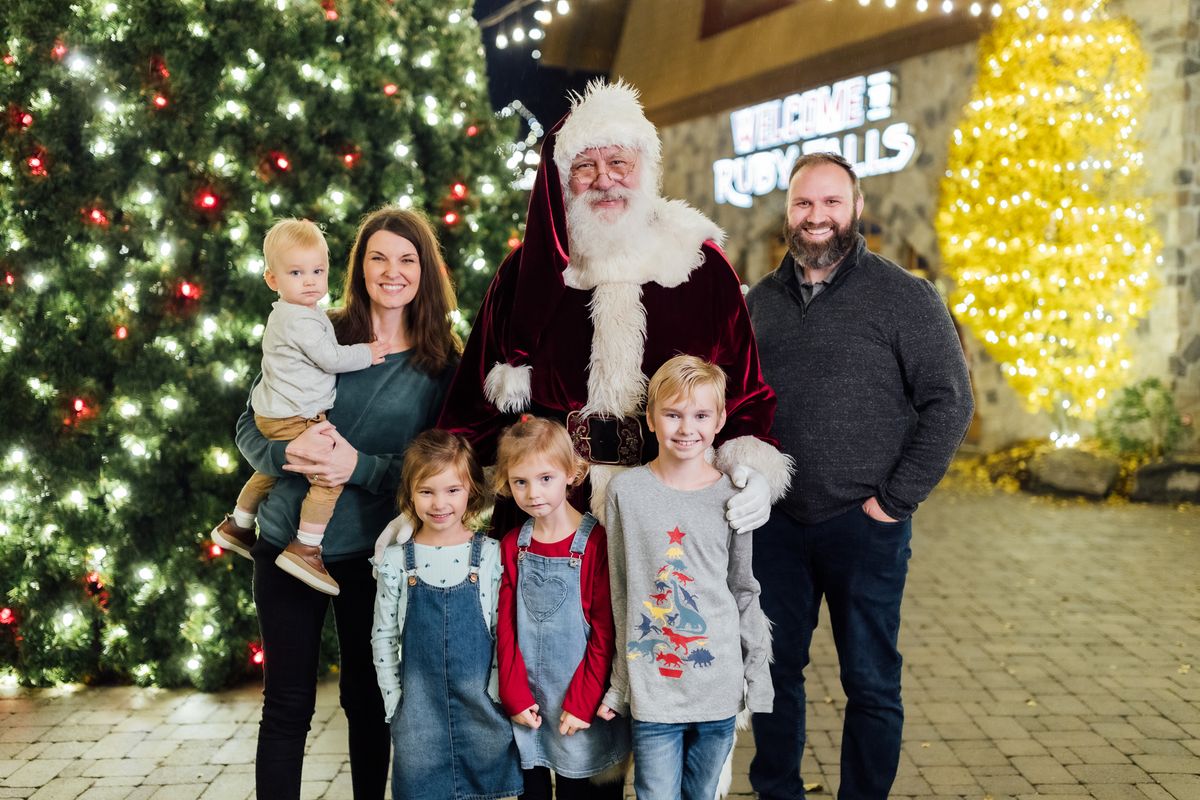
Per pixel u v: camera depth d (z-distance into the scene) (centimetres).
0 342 381
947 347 263
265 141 383
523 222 461
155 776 322
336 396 255
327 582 240
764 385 263
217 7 376
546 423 234
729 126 1228
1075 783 320
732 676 232
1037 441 913
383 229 254
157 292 379
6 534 387
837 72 1071
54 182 375
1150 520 734
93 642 402
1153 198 831
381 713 263
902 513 263
